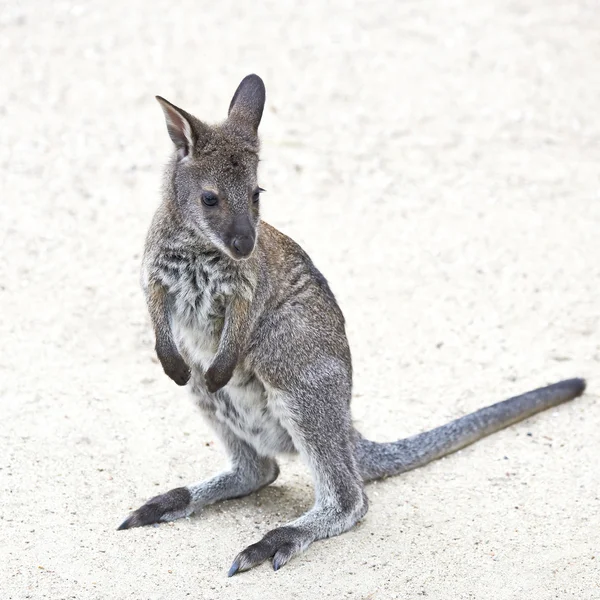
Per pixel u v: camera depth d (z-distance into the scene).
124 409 14.16
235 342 11.70
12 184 20.08
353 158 22.05
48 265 17.55
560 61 27.31
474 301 17.39
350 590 10.67
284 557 11.13
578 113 24.52
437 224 19.78
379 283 17.84
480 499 12.56
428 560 11.23
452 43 28.25
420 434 13.46
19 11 28.62
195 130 11.59
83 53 26.38
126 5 29.83
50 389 14.41
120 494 12.31
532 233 19.52
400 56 27.27
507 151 22.69
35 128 22.42
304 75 25.86
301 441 12.02
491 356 15.99
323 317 12.43
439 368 15.72
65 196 19.81
